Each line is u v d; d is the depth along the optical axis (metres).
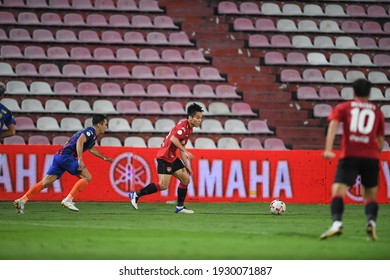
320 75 92.62
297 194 68.94
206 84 89.19
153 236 38.19
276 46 94.12
